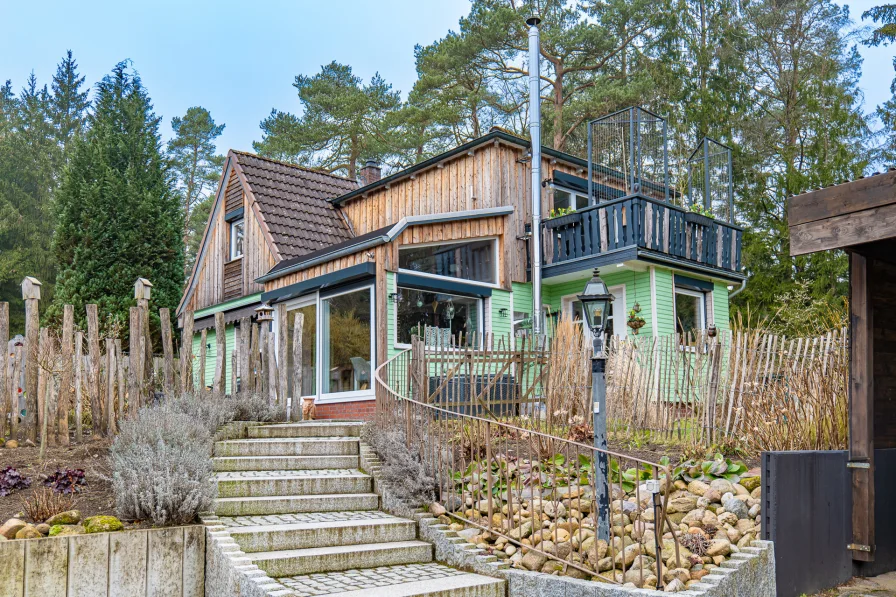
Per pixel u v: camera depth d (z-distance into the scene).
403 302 13.12
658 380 9.35
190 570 6.32
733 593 5.65
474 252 14.79
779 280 22.92
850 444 7.04
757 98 28.20
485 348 9.92
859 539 6.92
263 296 15.66
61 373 8.67
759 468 7.69
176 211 25.36
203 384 9.68
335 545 6.84
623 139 15.74
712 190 24.55
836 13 27.95
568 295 15.52
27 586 5.50
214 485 7.08
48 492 6.89
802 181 22.92
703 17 28.55
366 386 12.83
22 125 42.38
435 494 7.65
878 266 7.45
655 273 14.30
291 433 9.36
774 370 8.83
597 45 27.70
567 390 9.72
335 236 18.33
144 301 9.45
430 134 32.94
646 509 6.81
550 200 15.99
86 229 22.69
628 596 5.44
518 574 6.19
